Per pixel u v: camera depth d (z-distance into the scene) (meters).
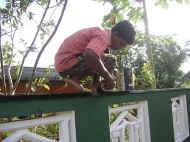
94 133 3.34
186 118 7.49
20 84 7.61
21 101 2.42
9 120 2.75
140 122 4.84
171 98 6.26
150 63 11.65
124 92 4.08
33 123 2.61
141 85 11.67
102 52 3.27
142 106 4.91
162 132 5.59
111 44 3.40
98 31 3.30
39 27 5.47
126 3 8.57
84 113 3.20
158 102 5.49
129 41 3.38
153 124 5.20
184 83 19.55
